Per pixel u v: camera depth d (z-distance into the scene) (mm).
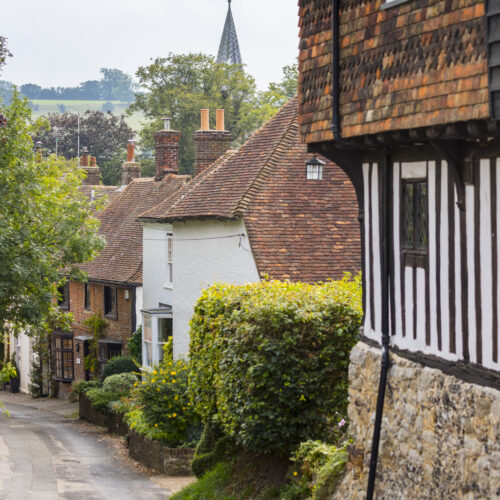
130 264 43031
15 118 31703
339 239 25766
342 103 13148
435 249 12211
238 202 26250
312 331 17953
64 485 24078
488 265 10898
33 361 53156
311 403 18266
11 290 31469
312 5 14406
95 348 45656
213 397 20875
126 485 24328
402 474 12922
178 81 82000
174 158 47719
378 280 14070
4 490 22984
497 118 9461
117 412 34844
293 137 28062
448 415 11672
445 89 10453
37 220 31969
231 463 21031
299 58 14797
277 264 25031
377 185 14039
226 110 80625
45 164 33562
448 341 11898
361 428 14547
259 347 17797
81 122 98688
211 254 28422
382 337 13664
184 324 30953
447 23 10500
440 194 12086
